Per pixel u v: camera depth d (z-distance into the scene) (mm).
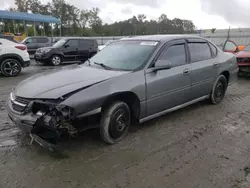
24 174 2633
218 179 2582
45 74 3645
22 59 9227
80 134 3588
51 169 2734
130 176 2623
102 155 3053
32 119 2766
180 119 4355
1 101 5441
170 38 4145
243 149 3264
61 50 13219
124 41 4484
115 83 3156
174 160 2961
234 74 5621
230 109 4988
